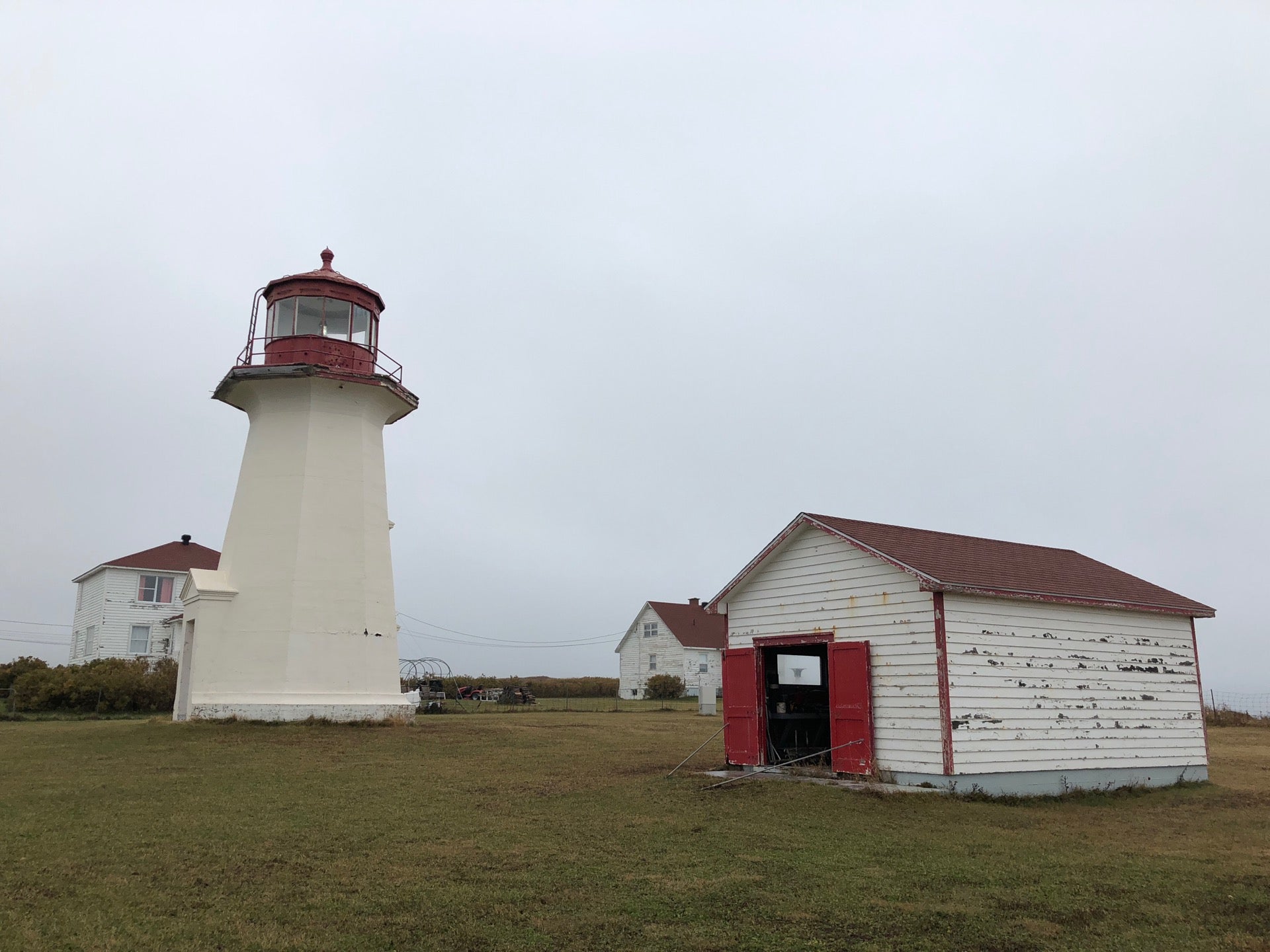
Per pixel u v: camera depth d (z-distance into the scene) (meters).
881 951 6.50
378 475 24.45
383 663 23.28
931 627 14.10
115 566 43.62
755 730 16.52
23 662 39.88
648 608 63.34
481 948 6.46
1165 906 7.68
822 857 9.32
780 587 16.84
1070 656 15.73
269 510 22.84
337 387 23.61
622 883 8.19
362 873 8.44
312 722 21.38
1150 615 17.42
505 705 47.91
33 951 6.21
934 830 10.99
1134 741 16.39
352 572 22.95
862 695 14.89
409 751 18.19
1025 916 7.33
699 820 11.30
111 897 7.50
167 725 21.08
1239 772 19.28
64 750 17.55
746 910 7.39
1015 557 17.89
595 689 64.88
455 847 9.55
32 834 9.87
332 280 24.27
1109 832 11.46
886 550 15.00
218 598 22.27
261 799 12.38
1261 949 6.59
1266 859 9.72
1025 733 14.68
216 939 6.55
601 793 13.34
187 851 9.20
